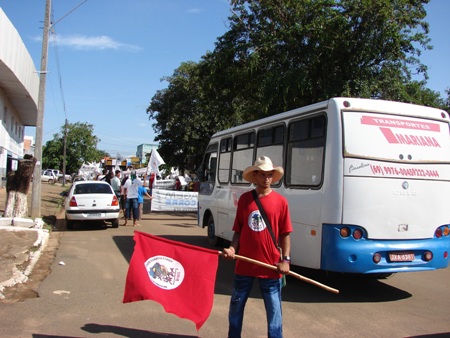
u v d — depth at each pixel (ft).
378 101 22.04
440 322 18.51
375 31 54.85
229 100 71.92
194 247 14.62
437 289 24.61
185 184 97.04
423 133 22.30
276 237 13.52
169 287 14.42
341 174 20.74
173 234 44.65
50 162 224.94
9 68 62.80
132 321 17.35
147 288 14.38
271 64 59.93
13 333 15.56
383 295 22.99
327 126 21.59
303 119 23.66
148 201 95.96
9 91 79.87
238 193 31.01
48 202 76.59
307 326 17.53
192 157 40.73
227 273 26.89
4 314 17.56
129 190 50.29
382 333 16.94
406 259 21.22
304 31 55.52
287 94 56.90
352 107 21.35
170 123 116.26
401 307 20.74
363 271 20.54
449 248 22.45
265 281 13.32
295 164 24.00
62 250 32.55
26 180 40.34
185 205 65.82
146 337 15.66
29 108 97.86
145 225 51.37
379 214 20.85
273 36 57.98
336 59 57.67
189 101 116.06
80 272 25.55
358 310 20.06
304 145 23.35
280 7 59.06
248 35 62.54
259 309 19.56
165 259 14.66
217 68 63.67
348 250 20.39
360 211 20.63
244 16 62.80
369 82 58.44
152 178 90.07
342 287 24.48
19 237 33.09
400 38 54.95
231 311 13.62
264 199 13.67
